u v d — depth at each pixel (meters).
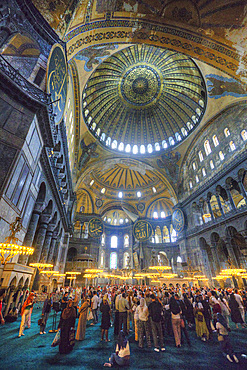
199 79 20.78
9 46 9.25
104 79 24.05
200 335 6.47
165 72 24.84
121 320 6.46
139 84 27.08
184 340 6.31
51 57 8.27
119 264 36.44
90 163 27.94
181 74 23.09
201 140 24.50
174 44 15.69
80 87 18.27
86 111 23.86
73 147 22.20
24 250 6.48
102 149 28.44
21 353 4.83
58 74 9.29
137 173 35.38
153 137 31.28
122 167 34.56
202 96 22.34
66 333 5.11
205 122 23.08
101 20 12.76
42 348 5.23
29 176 8.66
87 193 33.97
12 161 7.16
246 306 10.09
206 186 22.48
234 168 18.55
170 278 18.56
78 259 29.69
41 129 9.06
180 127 28.33
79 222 33.66
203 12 13.85
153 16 13.90
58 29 9.79
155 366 4.33
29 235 10.81
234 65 15.25
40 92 8.09
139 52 23.19
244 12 13.06
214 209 28.28
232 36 14.18
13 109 7.61
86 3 10.74
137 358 4.79
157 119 30.11
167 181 29.94
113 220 39.75
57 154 12.90
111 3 12.30
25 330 6.92
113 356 4.46
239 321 7.83
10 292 7.68
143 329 5.76
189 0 13.39
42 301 13.07
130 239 37.09
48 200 12.83
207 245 23.16
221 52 15.20
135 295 10.48
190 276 19.77
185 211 27.14
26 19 8.42
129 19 13.66
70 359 4.59
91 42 13.44
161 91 27.16
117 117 30.02
